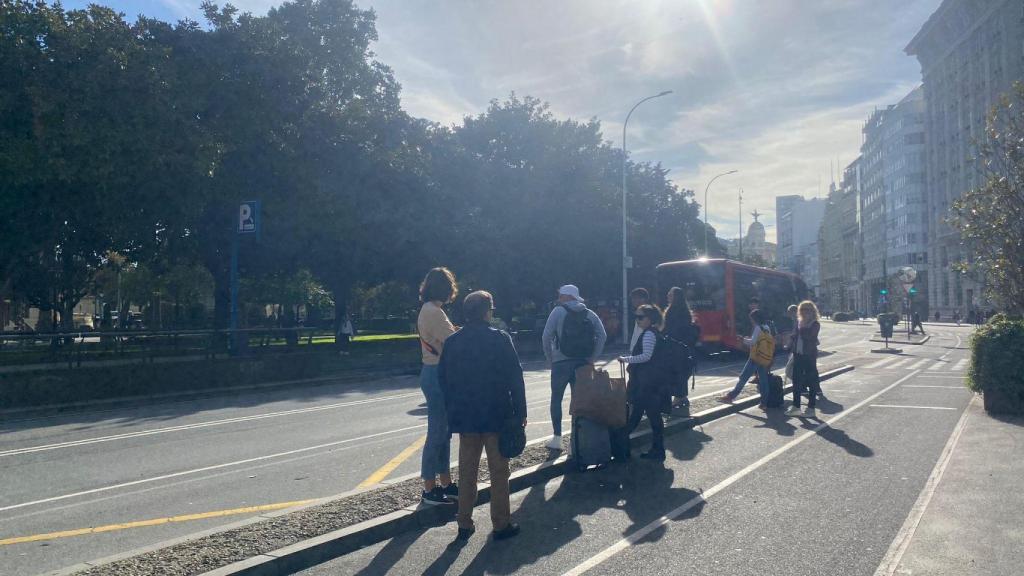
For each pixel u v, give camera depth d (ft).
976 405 42.47
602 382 25.32
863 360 84.64
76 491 24.70
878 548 17.12
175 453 31.37
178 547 16.74
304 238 88.84
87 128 61.77
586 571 15.96
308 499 22.99
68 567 15.57
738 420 37.76
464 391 18.15
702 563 16.33
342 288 108.47
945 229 259.39
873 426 35.42
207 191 71.82
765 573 15.64
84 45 62.69
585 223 119.03
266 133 77.87
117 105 63.41
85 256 87.25
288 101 80.18
